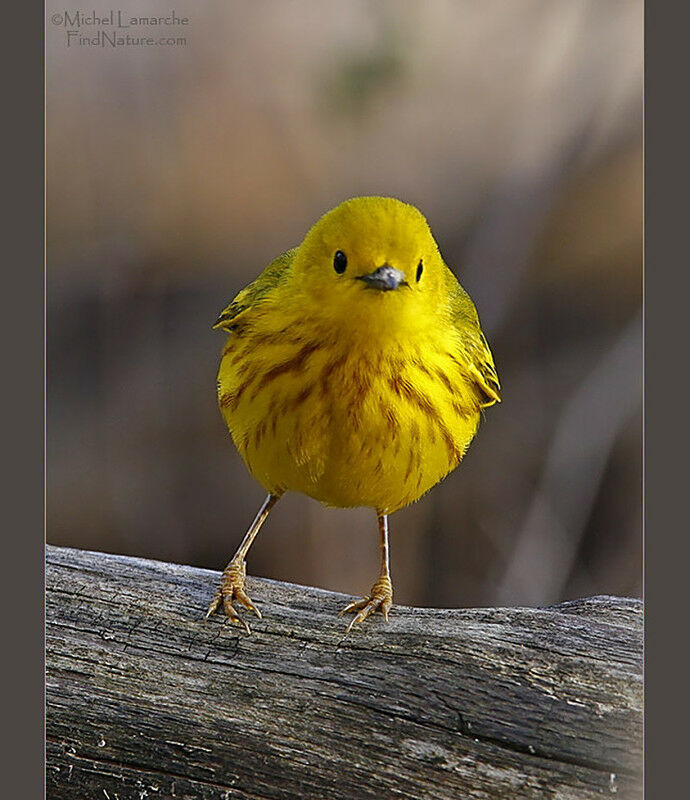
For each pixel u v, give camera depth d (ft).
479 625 25.41
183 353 45.11
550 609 25.77
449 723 24.20
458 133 44.55
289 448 26.09
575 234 44.29
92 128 45.16
